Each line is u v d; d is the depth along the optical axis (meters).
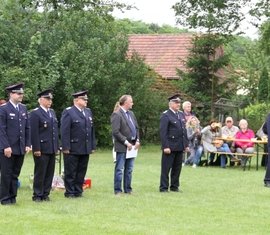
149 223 9.23
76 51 24.48
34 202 10.98
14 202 10.82
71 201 11.20
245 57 44.81
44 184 11.28
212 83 30.41
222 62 30.23
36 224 8.96
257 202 11.50
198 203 11.25
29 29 25.64
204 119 30.19
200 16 26.98
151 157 22.11
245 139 18.30
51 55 24.81
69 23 26.08
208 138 18.70
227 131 19.17
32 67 23.56
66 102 24.39
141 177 15.34
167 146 12.59
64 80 24.25
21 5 27.25
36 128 11.05
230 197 12.09
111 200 11.40
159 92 28.22
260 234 8.62
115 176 12.22
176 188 12.88
